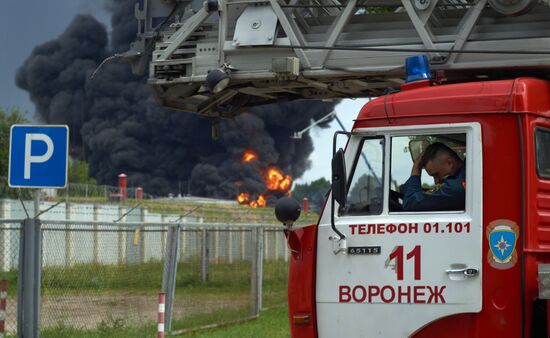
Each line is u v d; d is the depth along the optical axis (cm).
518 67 998
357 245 781
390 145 786
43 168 1161
